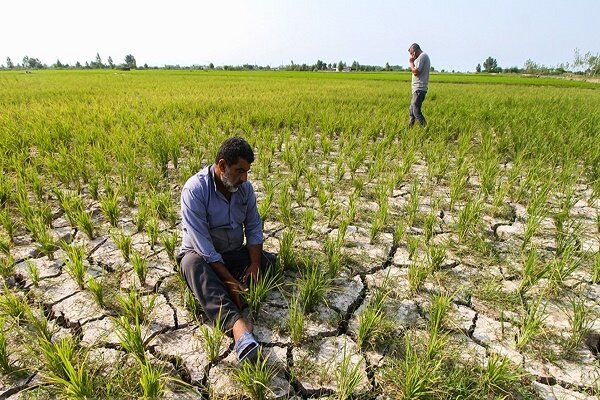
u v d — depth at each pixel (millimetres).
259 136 6953
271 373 2320
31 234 3740
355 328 2723
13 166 5051
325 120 8383
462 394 2158
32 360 2338
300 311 2744
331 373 2355
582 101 14492
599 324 2740
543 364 2439
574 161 5762
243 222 3070
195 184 2744
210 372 2330
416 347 2537
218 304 2502
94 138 6734
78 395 2025
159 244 3635
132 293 2645
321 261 3424
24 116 8633
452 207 4449
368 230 4039
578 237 3859
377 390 2254
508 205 4594
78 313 2760
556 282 3035
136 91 16047
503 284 3182
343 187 5125
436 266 3293
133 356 2338
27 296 2881
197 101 11641
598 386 2277
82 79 27219
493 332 2689
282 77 35719
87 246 3609
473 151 6805
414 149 6328
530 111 10492
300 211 4398
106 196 4613
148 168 5543
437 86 24672
